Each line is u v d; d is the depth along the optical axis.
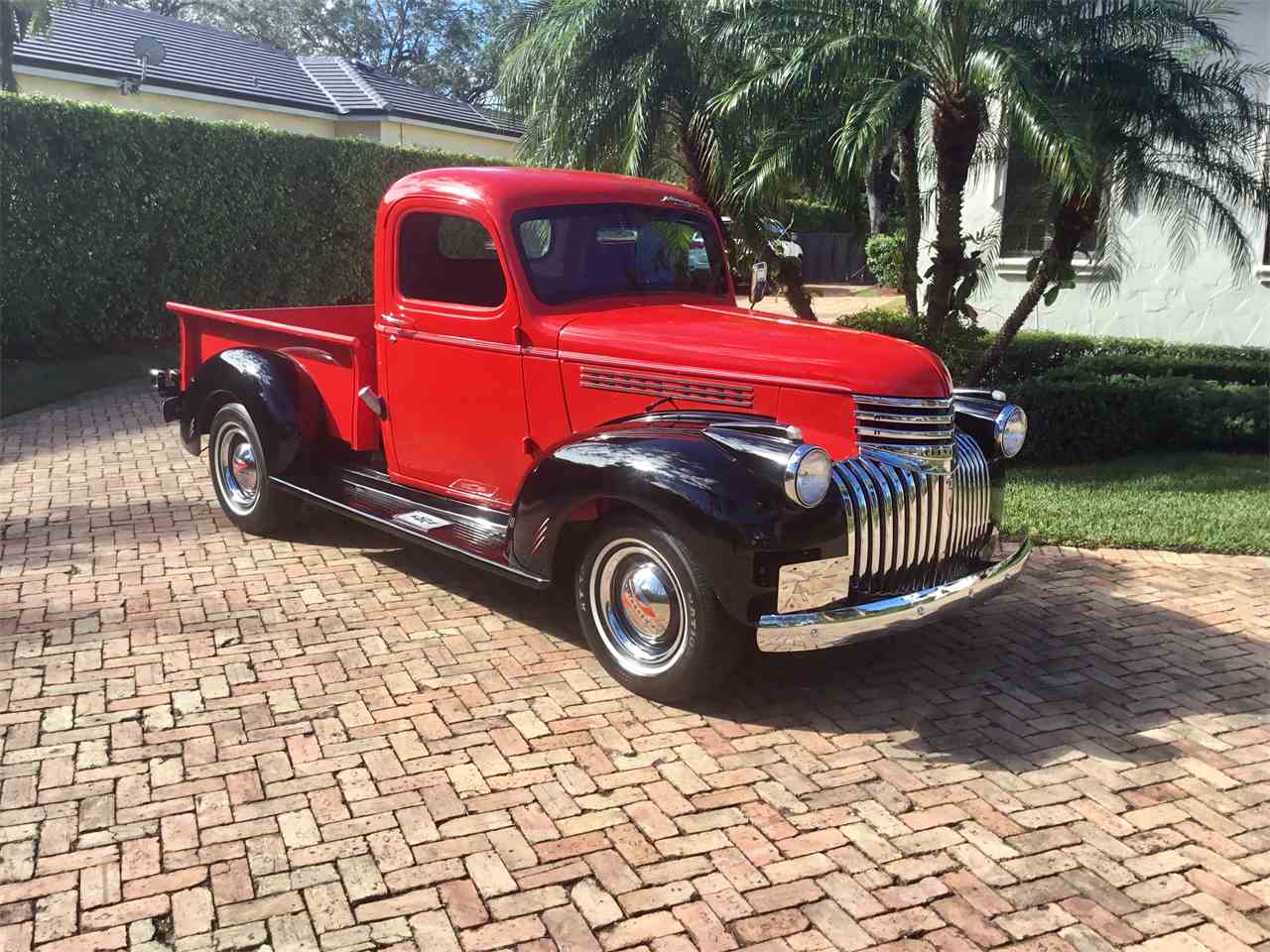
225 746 3.92
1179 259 10.80
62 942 2.87
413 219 5.27
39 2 15.85
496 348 4.99
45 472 7.88
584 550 4.36
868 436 4.19
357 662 4.65
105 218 12.37
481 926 2.97
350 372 5.75
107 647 4.77
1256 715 4.29
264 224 14.51
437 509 5.33
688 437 4.10
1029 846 3.38
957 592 4.14
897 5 7.94
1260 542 6.41
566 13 8.56
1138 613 5.40
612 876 3.20
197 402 6.43
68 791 3.59
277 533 6.36
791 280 9.53
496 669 4.61
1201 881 3.22
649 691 4.27
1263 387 9.24
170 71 21.44
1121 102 7.98
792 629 3.82
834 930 2.97
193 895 3.08
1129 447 8.96
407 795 3.61
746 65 8.57
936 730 4.14
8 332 11.76
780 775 3.78
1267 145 9.27
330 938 2.91
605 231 5.20
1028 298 9.20
